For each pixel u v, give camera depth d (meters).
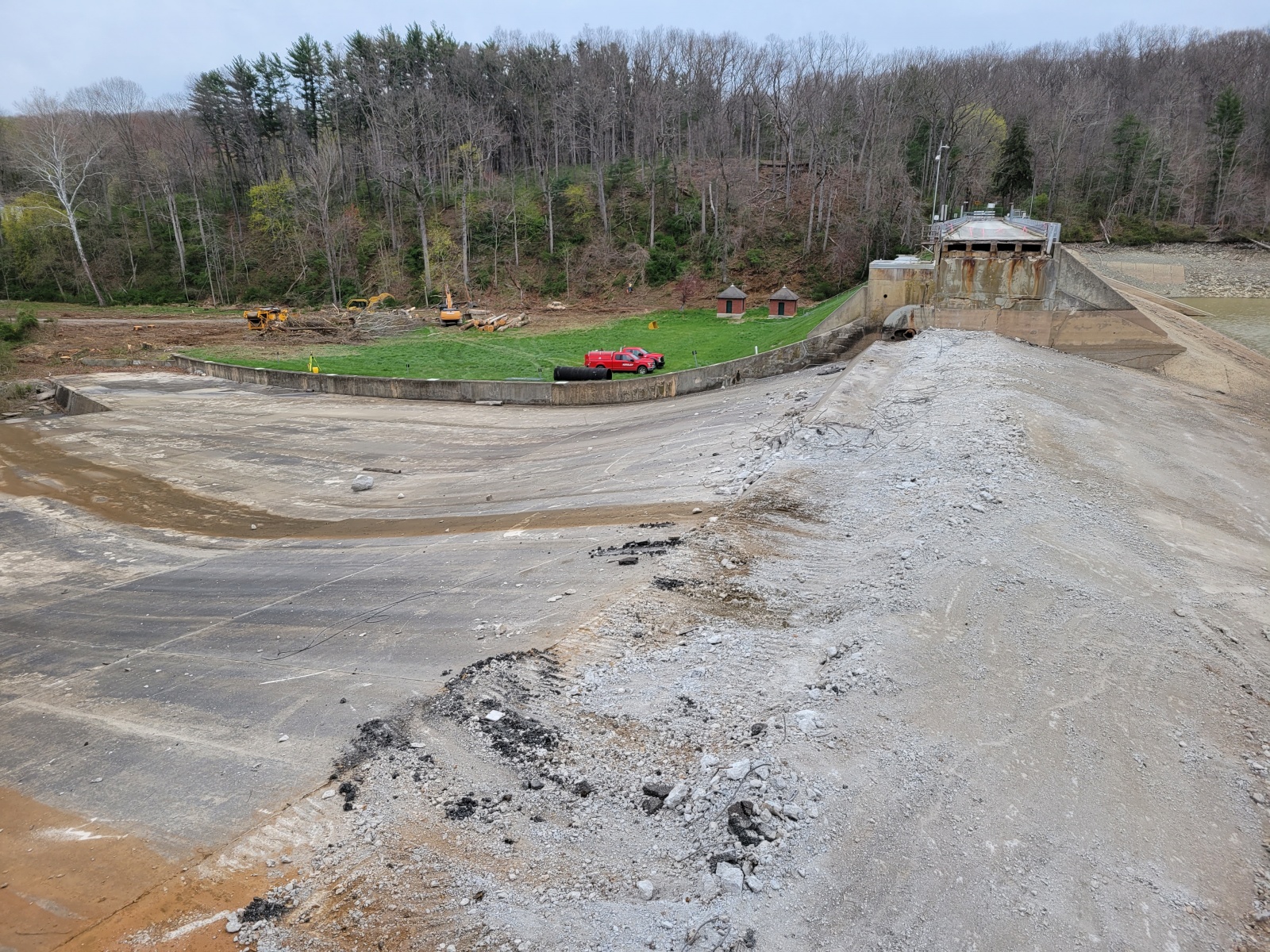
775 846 7.85
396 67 94.06
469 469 28.06
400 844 8.70
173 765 11.20
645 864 7.97
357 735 11.07
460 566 17.81
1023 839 7.92
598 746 9.96
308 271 78.25
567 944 7.05
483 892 7.84
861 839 7.89
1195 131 86.50
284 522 24.03
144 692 13.66
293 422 36.16
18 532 24.05
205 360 48.38
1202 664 11.19
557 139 85.00
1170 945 6.91
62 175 76.88
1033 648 11.16
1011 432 19.58
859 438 21.17
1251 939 7.02
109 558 21.67
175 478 28.97
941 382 25.06
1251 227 75.38
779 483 18.83
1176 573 14.05
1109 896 7.35
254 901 8.25
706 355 44.84
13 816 10.50
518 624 13.96
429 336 57.19
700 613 13.14
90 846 9.66
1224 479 19.83
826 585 13.69
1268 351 40.28
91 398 40.88
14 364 48.16
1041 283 31.53
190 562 21.02
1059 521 15.16
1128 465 19.38
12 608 18.36
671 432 27.69
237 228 87.12
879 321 34.09
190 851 9.31
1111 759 9.13
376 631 14.88
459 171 84.00
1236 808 8.59
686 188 75.62
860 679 10.36
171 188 86.25
